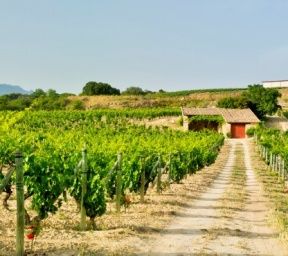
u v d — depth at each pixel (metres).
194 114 82.75
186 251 10.42
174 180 24.83
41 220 12.13
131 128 59.47
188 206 17.50
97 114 79.06
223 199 19.81
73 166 12.70
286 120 93.56
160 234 12.05
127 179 17.20
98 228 12.16
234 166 42.47
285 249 11.14
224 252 10.56
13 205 14.95
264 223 14.61
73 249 9.69
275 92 95.38
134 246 10.38
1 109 99.94
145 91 157.75
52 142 26.09
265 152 47.88
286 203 19.47
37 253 9.22
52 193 11.46
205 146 39.09
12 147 17.28
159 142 33.12
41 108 111.44
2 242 9.82
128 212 15.02
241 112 84.31
